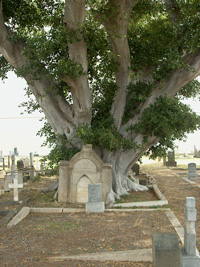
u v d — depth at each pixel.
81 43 12.14
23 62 13.56
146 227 8.61
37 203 12.43
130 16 14.98
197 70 13.84
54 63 12.02
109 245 7.11
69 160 13.12
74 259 6.38
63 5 13.66
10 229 8.64
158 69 13.76
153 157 16.16
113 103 14.74
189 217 5.79
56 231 8.38
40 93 14.03
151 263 6.22
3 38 13.18
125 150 14.52
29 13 14.23
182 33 14.33
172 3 14.66
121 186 14.05
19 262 6.24
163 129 13.28
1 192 14.91
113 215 10.27
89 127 13.05
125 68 14.53
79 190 12.49
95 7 12.99
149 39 15.34
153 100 14.05
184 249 5.92
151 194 14.53
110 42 13.92
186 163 32.56
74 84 12.48
